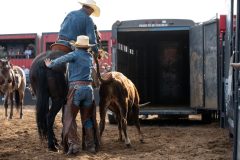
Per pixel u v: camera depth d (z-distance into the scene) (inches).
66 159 312.5
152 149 363.6
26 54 1274.6
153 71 728.3
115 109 387.5
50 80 326.6
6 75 616.1
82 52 324.5
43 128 325.4
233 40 359.3
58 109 331.3
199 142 400.8
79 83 322.7
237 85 236.5
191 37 581.3
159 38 700.7
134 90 390.3
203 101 553.9
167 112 569.6
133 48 686.5
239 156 227.6
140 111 571.5
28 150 354.3
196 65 571.5
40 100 324.8
